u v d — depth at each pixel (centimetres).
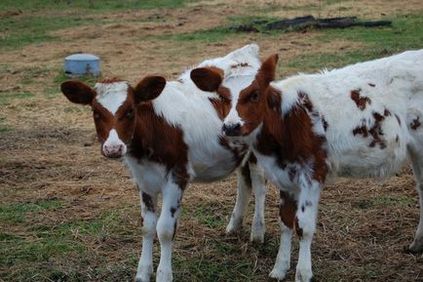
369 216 747
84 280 633
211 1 2664
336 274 624
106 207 796
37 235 729
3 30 2262
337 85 595
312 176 575
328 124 579
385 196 800
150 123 574
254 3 2520
